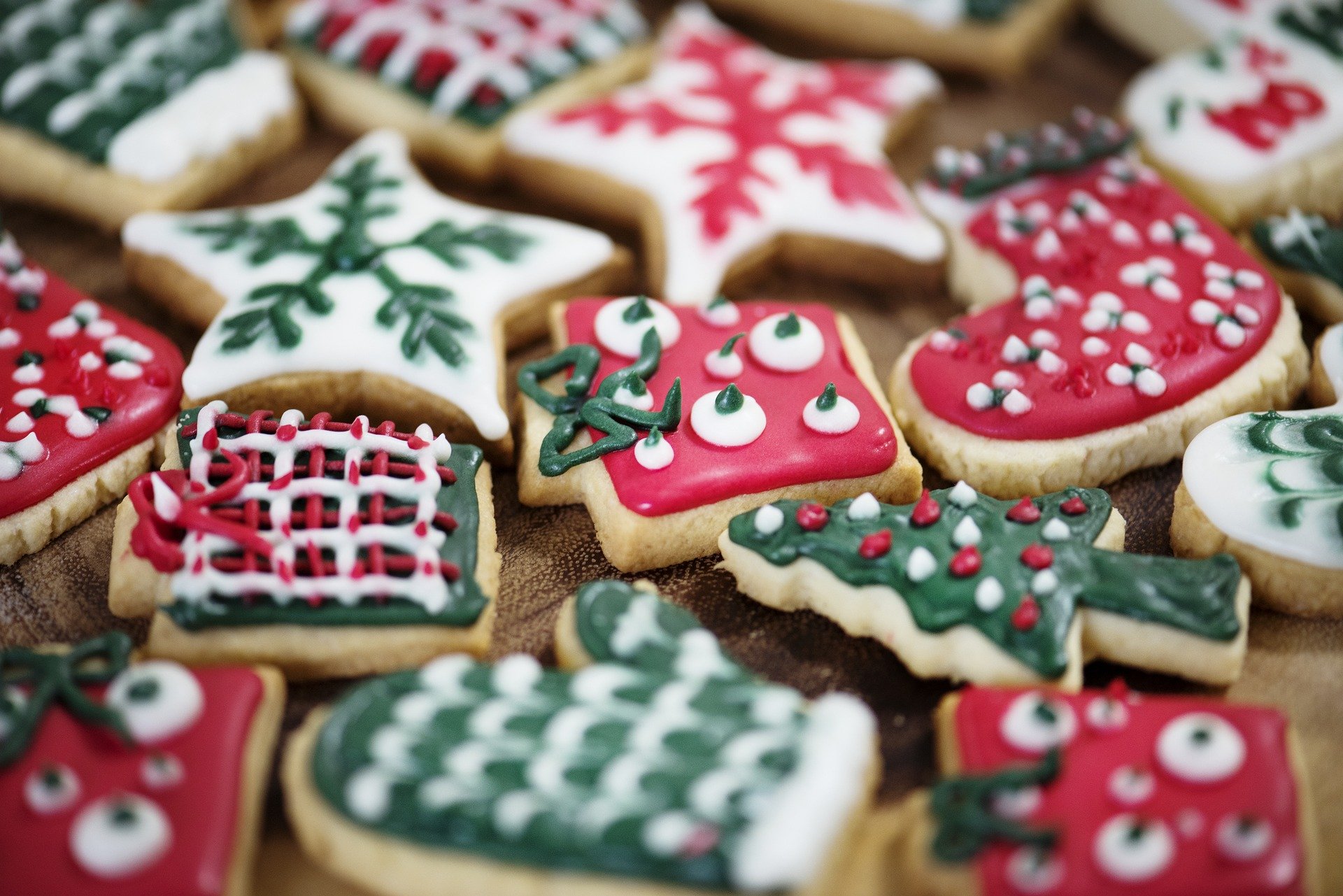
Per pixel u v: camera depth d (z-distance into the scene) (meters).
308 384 0.36
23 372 0.35
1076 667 0.32
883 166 0.41
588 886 0.29
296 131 0.42
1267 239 0.39
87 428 0.35
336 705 0.31
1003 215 0.39
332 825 0.29
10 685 0.31
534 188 0.41
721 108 0.41
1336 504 0.33
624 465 0.34
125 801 0.29
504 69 0.42
